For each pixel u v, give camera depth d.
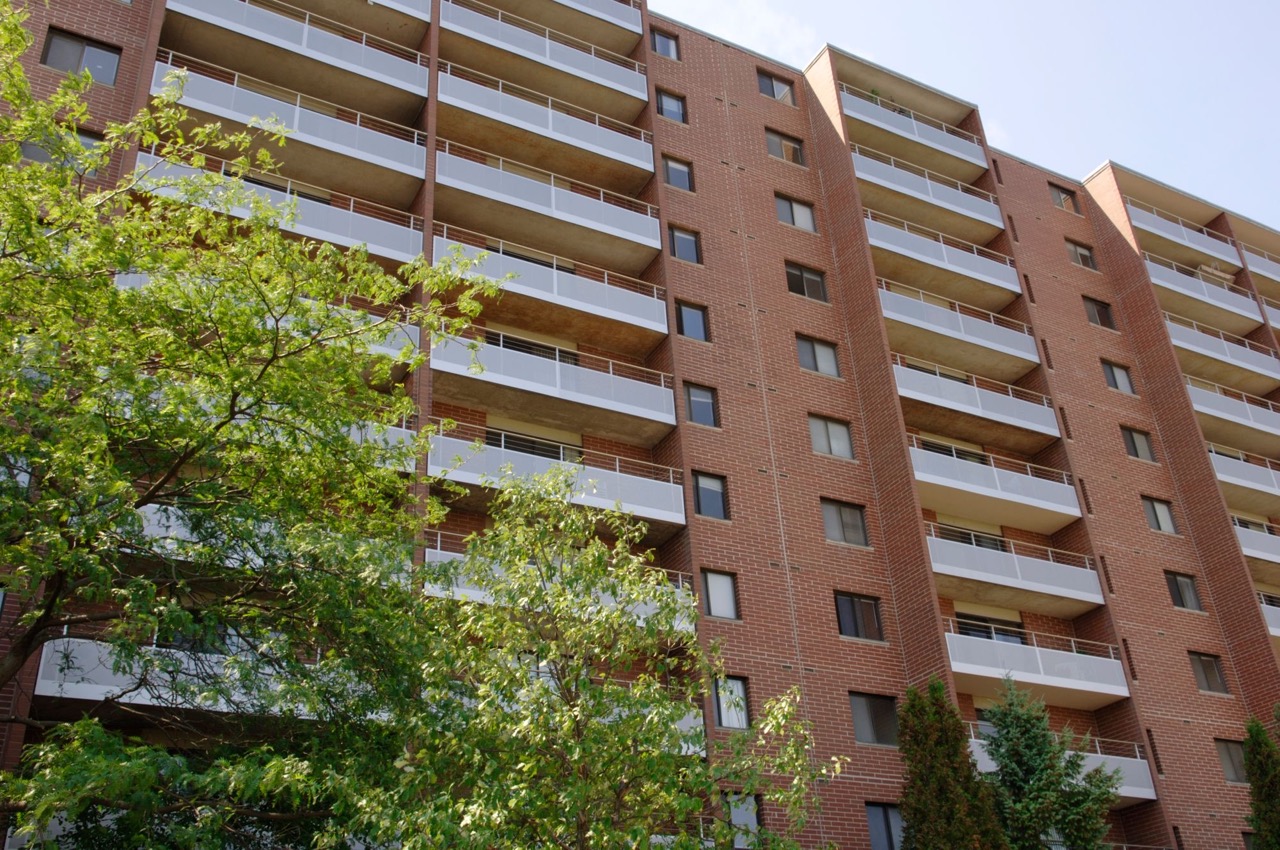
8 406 14.66
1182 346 43.78
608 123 36.47
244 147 18.12
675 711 16.03
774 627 28.69
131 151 26.23
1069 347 40.94
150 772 13.09
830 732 27.81
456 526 26.86
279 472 17.11
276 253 16.86
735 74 39.72
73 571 15.01
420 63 32.81
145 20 28.69
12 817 15.38
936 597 29.61
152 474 16.94
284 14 31.81
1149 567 36.81
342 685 16.19
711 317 33.28
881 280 38.06
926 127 42.00
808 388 33.66
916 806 24.48
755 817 25.62
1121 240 44.66
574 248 32.88
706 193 35.97
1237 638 36.41
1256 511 43.38
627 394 29.81
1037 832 24.91
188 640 17.59
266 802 16.55
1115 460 38.94
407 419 26.22
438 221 31.42
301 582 16.00
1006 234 41.12
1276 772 29.83
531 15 36.50
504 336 30.53
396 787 15.45
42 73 26.61
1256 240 52.44
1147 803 31.05
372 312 27.83
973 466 33.84
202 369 16.19
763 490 30.86
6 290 15.16
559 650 16.91
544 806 15.18
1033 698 31.36
